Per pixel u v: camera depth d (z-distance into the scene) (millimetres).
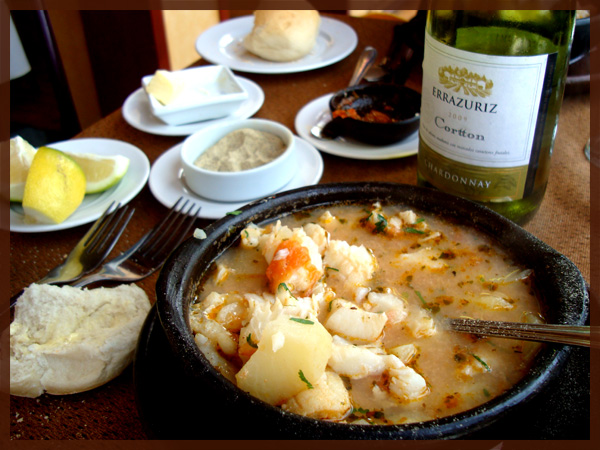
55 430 567
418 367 504
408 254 620
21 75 1934
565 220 817
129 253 794
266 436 397
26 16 1907
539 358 449
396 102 1104
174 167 1001
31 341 621
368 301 568
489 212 613
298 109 1221
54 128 1931
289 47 1346
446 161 727
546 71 633
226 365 502
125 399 599
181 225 861
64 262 787
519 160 691
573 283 504
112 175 947
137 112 1192
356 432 386
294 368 452
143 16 2119
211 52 1456
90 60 2305
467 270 592
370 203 668
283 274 564
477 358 499
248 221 630
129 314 663
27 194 855
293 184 942
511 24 762
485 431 394
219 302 557
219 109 1168
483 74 640
